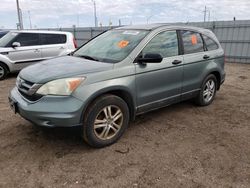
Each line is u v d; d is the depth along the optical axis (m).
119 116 3.67
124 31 4.53
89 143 3.45
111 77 3.48
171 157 3.38
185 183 2.85
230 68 11.59
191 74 4.77
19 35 8.54
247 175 3.02
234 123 4.59
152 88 4.07
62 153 3.43
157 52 4.14
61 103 3.11
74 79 3.19
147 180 2.89
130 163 3.22
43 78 3.21
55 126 3.12
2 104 5.54
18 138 3.83
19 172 3.01
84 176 2.95
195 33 4.99
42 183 2.82
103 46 4.33
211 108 5.40
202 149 3.61
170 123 4.53
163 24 4.62
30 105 3.18
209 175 3.01
